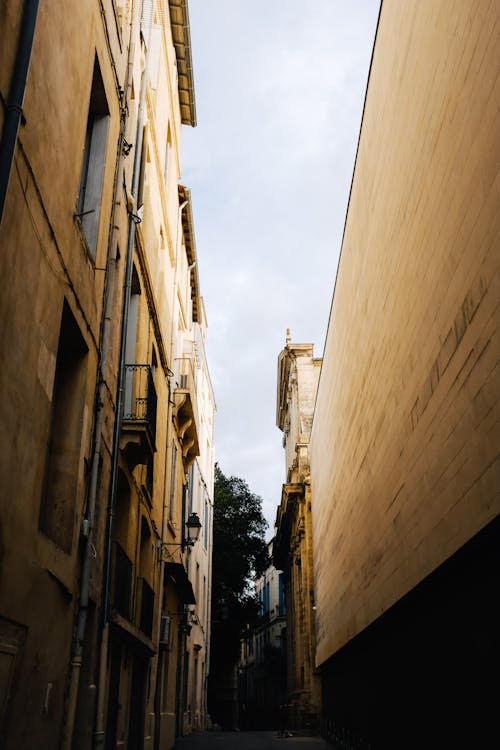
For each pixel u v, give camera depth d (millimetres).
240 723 61469
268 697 66188
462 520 6770
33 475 5914
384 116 10219
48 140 6312
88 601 8141
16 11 5270
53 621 6711
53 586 6656
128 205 11328
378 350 11133
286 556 40844
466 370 6539
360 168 12484
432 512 7918
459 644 7512
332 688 21172
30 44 5348
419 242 8219
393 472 10141
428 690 8883
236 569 45781
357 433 13797
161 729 15812
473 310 6266
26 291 5707
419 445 8484
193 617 25781
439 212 7297
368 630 13133
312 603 30109
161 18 16391
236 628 46750
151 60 15297
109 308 9422
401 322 9312
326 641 21406
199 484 29766
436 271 7496
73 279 7422
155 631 14883
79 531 7762
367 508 12648
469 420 6504
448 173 6930
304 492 32188
